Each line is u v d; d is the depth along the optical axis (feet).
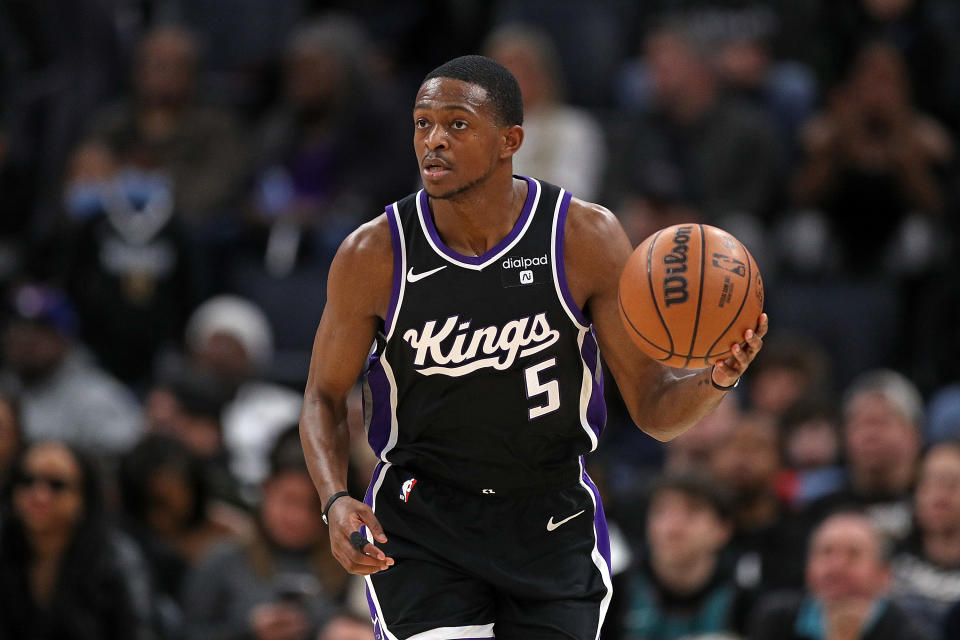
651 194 96.89
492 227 40.01
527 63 104.99
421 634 41.14
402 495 41.88
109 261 104.17
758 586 75.61
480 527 41.42
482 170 38.93
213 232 108.17
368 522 39.11
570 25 120.98
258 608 72.59
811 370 92.89
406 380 40.68
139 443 79.82
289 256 106.11
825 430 87.35
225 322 97.30
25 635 72.90
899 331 102.17
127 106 116.57
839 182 105.29
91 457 75.05
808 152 107.96
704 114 108.37
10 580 73.36
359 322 40.88
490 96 38.91
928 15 117.70
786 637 68.44
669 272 37.91
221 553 74.64
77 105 122.31
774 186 108.47
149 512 78.95
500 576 41.27
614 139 108.78
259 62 124.57
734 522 78.33
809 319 101.50
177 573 78.13
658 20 123.65
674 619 73.31
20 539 73.67
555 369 40.22
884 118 105.19
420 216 40.29
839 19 119.55
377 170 109.81
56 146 120.78
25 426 90.38
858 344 100.89
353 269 40.40
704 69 108.99
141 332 103.71
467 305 39.70
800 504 80.23
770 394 92.38
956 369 102.27
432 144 38.65
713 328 37.68
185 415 87.45
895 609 67.56
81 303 104.17
